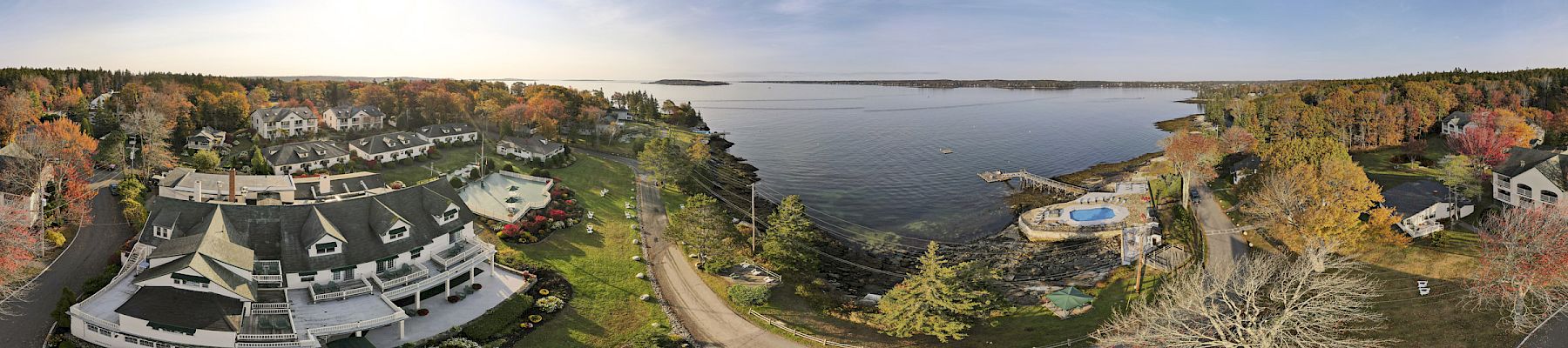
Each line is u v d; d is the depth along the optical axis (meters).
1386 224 84.44
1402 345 64.19
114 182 107.88
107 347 59.06
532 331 69.31
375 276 70.44
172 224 68.88
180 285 61.34
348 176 106.25
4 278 66.94
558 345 67.44
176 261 63.00
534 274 82.69
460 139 170.50
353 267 69.62
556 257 90.12
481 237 94.50
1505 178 100.75
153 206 71.62
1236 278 73.25
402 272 72.38
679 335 70.50
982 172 173.75
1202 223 108.88
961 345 68.81
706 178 149.00
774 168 185.12
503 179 124.00
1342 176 89.62
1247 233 102.06
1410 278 78.50
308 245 67.94
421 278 71.81
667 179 135.88
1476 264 79.56
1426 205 96.56
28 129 124.31
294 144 138.25
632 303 78.25
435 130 167.62
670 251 96.19
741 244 95.12
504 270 82.56
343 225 71.69
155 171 117.44
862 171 178.62
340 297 66.75
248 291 62.97
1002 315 76.44
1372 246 87.81
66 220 87.06
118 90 197.00
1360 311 70.88
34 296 68.44
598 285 82.19
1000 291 86.00
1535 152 100.62
